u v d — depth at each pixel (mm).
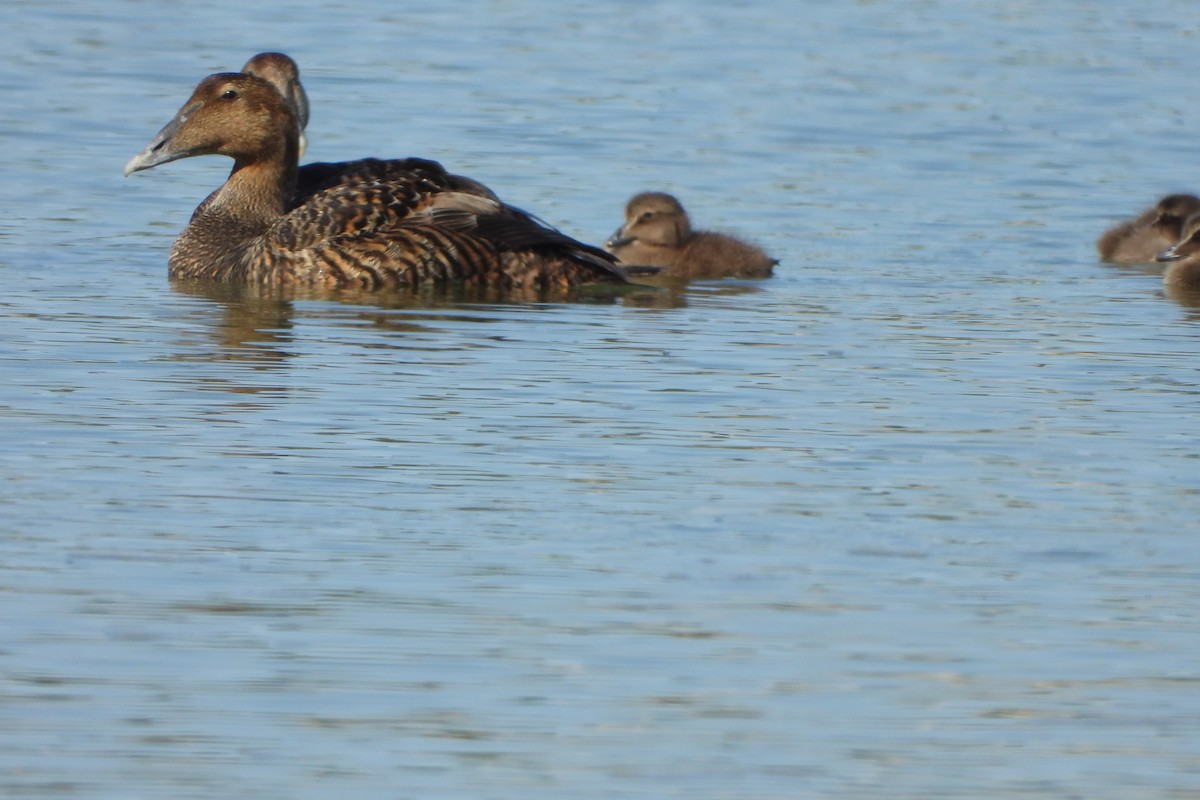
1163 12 41812
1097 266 21531
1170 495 12570
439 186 20297
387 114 29047
